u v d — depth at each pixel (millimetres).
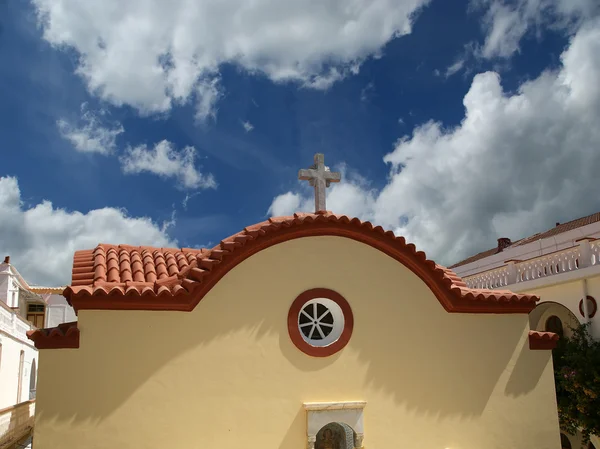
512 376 10211
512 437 9961
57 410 7906
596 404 14672
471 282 21750
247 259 9102
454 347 9977
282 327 9039
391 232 9750
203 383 8516
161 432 8203
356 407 9102
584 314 15688
